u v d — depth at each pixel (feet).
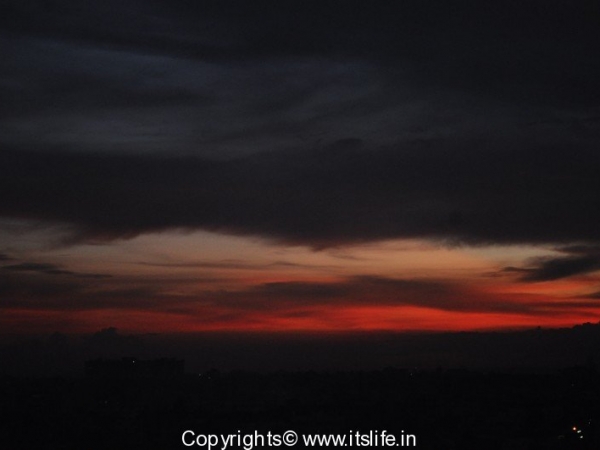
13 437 209.67
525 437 215.10
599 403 253.44
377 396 266.16
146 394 270.26
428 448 203.31
